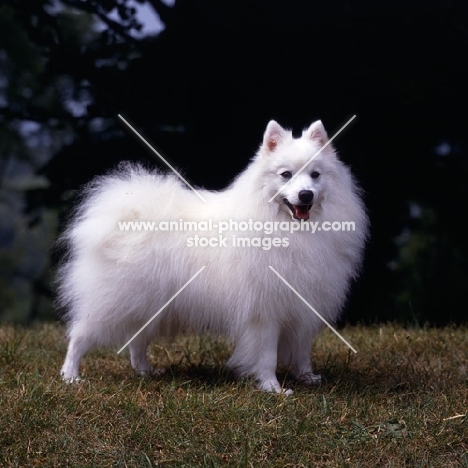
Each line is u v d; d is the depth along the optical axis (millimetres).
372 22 2277
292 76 2340
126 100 2398
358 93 2340
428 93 2340
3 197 5633
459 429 1515
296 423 1532
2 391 1671
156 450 1471
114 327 1787
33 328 2367
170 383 1751
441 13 2250
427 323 2330
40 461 1438
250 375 1733
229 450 1467
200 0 2348
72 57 2441
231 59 2361
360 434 1504
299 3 2277
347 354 2006
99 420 1544
